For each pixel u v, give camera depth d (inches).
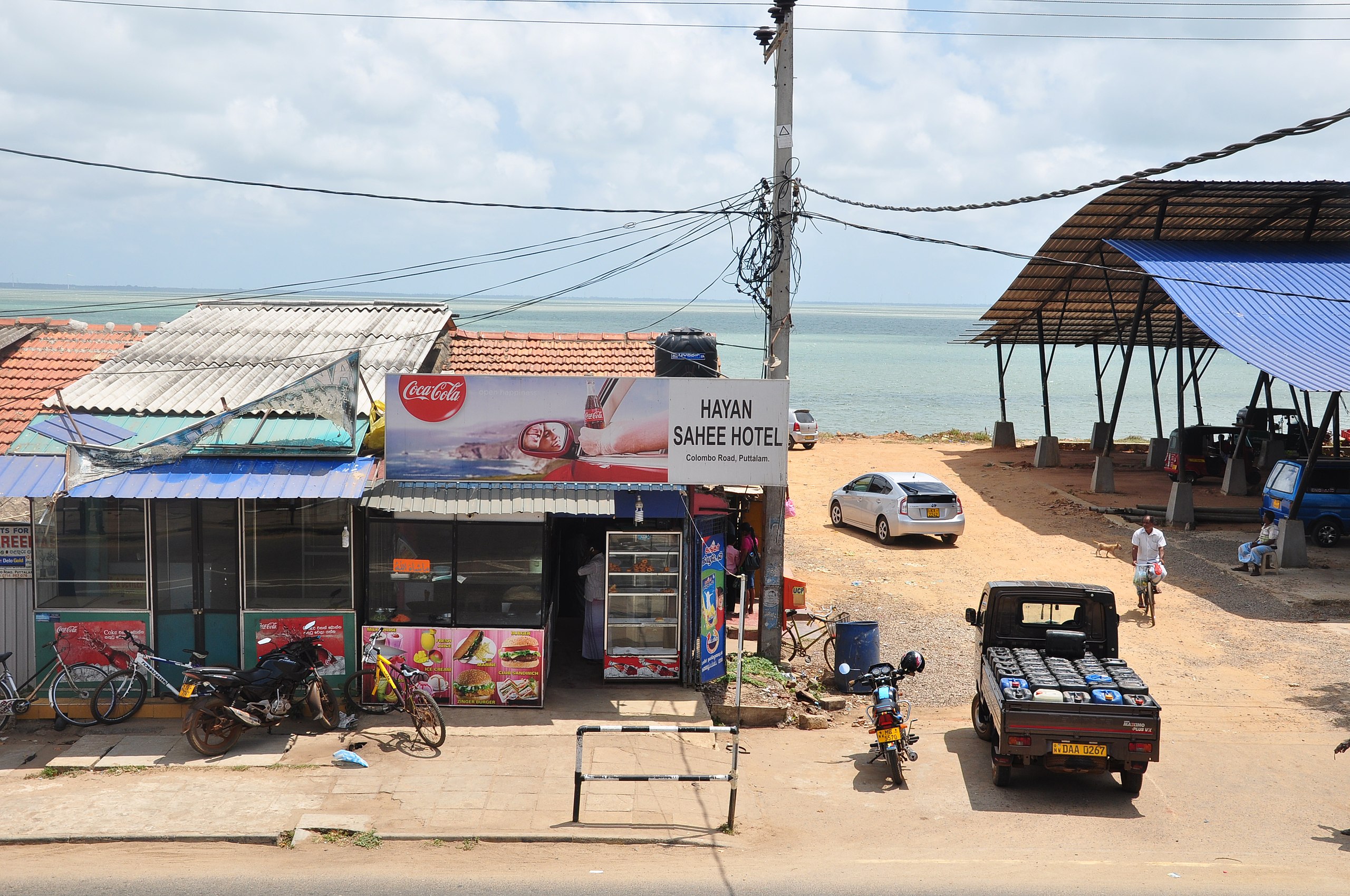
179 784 401.7
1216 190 969.5
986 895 314.5
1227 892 322.7
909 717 548.1
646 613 534.3
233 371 619.8
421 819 373.1
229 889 309.3
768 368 581.3
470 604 492.7
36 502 472.1
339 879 319.6
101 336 703.1
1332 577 815.1
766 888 317.7
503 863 338.0
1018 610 490.3
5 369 627.8
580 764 374.3
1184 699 573.9
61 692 469.7
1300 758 486.9
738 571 618.2
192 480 464.1
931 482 949.8
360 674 482.6
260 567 481.1
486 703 493.4
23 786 399.5
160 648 482.3
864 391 3324.3
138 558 478.9
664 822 382.0
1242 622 711.7
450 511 472.1
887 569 860.6
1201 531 976.3
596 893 311.4
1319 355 864.9
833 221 570.9
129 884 312.3
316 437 489.4
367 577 489.4
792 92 564.4
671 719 489.4
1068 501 1117.7
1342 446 1373.0
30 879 316.2
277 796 390.3
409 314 763.4
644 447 498.9
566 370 720.3
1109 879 333.1
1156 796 433.1
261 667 451.5
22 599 486.3
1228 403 3070.9
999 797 427.8
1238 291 951.6
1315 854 369.7
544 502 480.4
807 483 1240.8
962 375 4062.5
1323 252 1032.2
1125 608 743.7
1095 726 403.2
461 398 487.8
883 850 363.3
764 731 509.4
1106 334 1651.1
